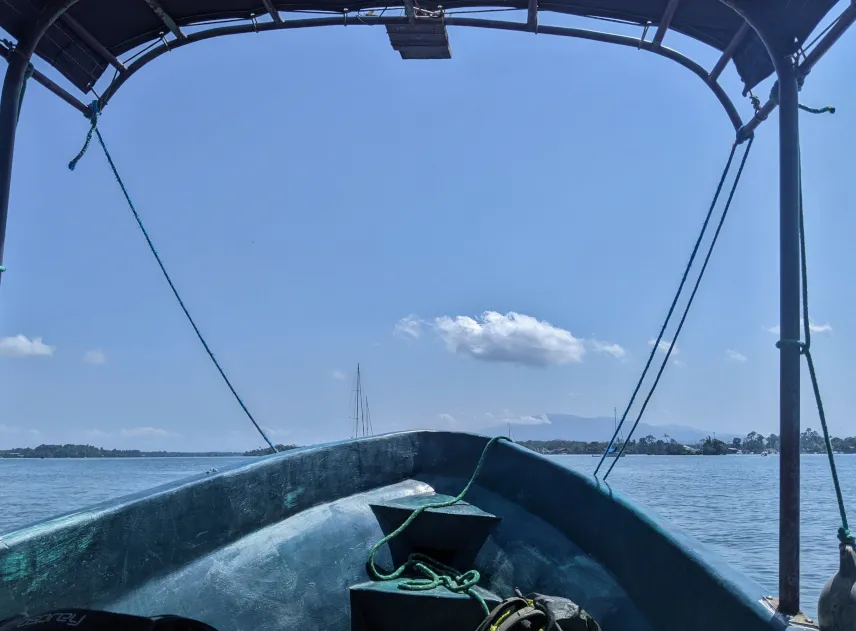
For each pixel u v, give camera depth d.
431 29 3.97
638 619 3.02
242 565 3.27
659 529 3.04
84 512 2.71
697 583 2.70
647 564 3.05
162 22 4.12
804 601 10.20
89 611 1.82
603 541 3.44
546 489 3.98
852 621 2.10
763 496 41.50
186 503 3.13
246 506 3.46
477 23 4.06
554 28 4.06
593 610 3.20
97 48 4.07
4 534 2.41
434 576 3.62
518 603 2.61
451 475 4.48
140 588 2.85
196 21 4.13
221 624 2.97
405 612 3.44
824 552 16.83
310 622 3.26
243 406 5.02
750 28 3.56
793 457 2.61
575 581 3.41
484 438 4.50
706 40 3.96
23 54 3.30
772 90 3.39
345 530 3.81
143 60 4.28
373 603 3.46
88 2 3.79
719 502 36.84
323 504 3.94
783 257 2.79
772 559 17.14
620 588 3.22
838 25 2.72
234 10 4.07
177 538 3.05
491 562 3.76
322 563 3.55
